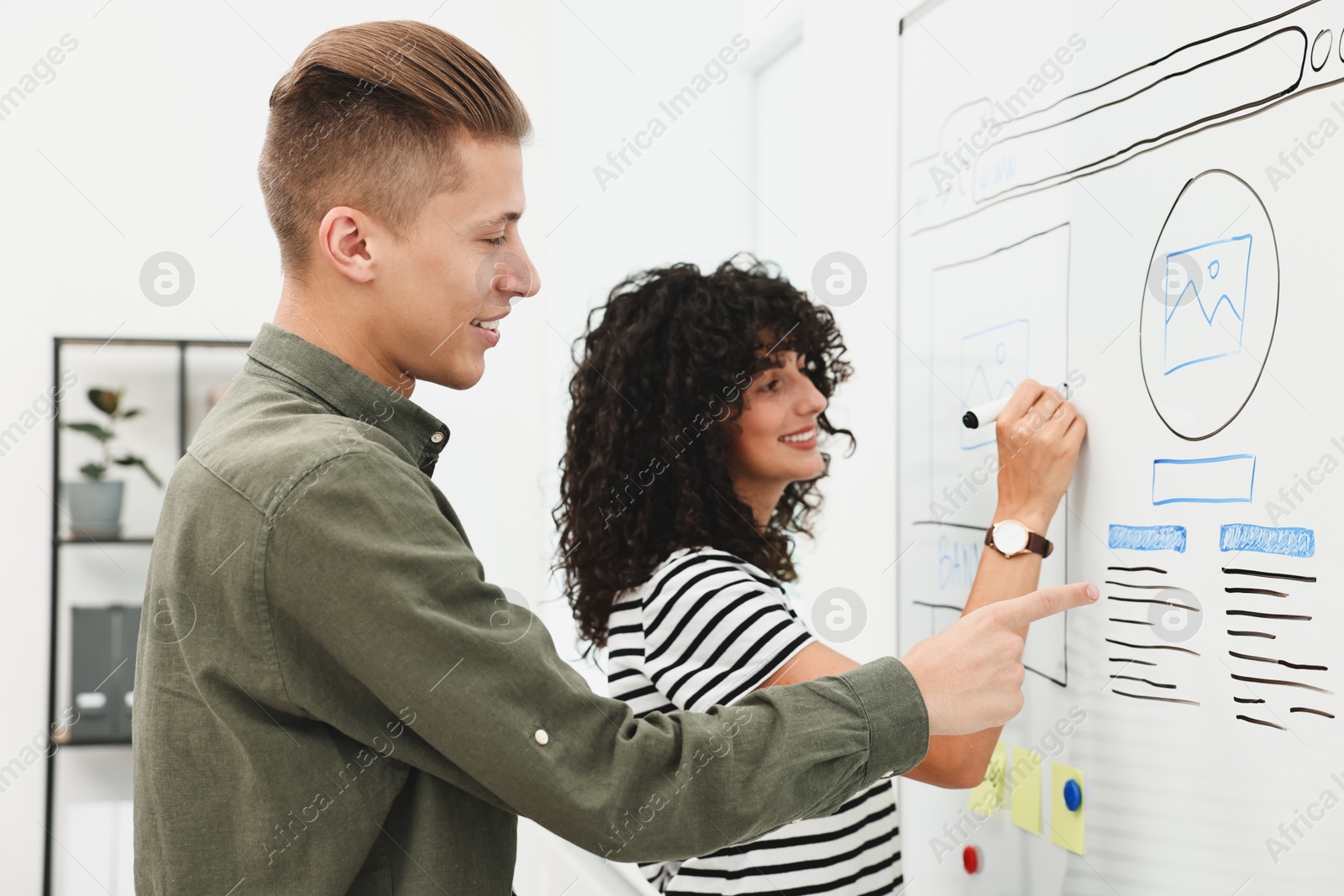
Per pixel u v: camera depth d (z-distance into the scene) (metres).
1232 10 0.74
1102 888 0.90
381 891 0.68
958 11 1.14
